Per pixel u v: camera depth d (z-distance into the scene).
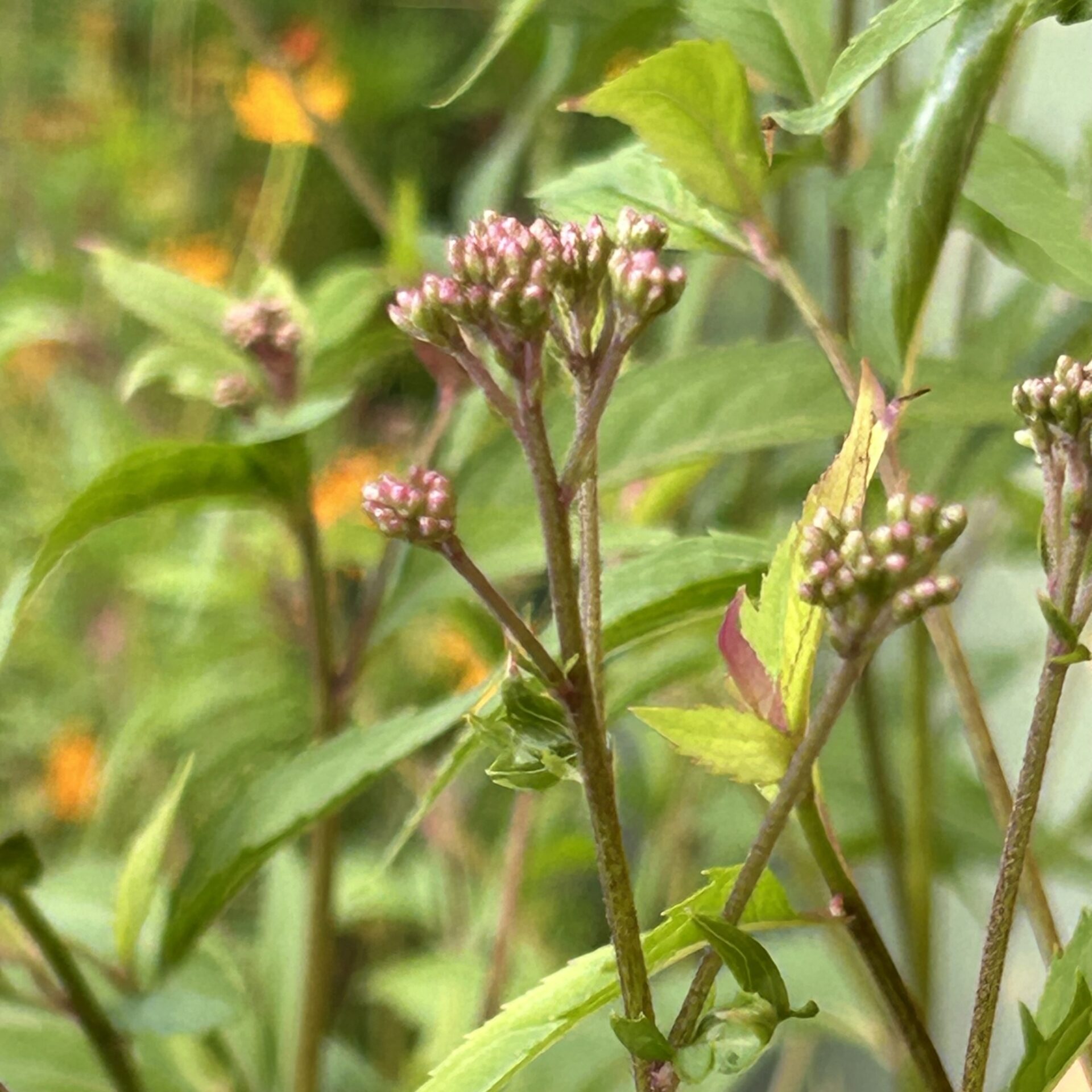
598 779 0.65
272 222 2.08
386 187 2.70
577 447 0.65
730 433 0.82
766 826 0.65
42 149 2.69
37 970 0.83
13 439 2.21
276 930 1.30
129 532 1.52
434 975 1.49
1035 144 1.08
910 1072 1.03
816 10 0.78
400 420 1.87
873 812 1.20
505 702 0.65
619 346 0.65
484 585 0.65
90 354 1.61
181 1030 0.81
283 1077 1.16
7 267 2.57
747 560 0.75
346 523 1.34
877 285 0.73
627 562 0.77
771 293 1.32
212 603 1.51
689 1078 0.65
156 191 2.75
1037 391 0.66
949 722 1.33
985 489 1.00
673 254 1.35
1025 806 0.65
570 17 1.25
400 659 2.02
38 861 0.77
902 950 1.08
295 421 0.81
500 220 0.66
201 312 1.01
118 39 2.99
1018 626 1.58
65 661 2.16
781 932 1.32
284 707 1.89
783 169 0.85
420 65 2.69
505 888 1.22
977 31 0.69
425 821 1.64
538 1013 0.69
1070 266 0.73
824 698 0.65
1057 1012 0.69
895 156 0.77
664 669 0.98
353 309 1.09
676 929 0.68
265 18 2.76
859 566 0.64
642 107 0.72
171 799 0.86
